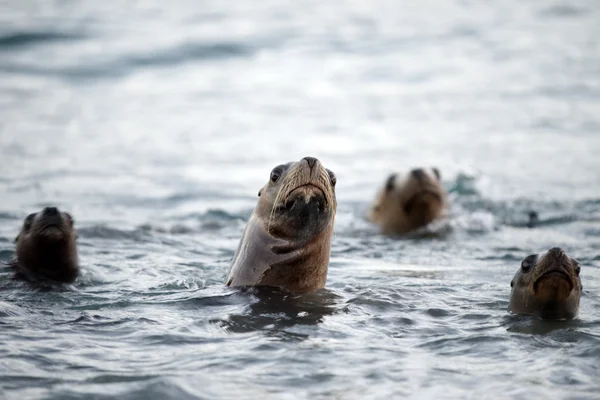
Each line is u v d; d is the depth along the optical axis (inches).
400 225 2450.8
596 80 4106.8
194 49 4564.5
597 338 1216.2
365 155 3198.8
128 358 1103.6
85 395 968.3
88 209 2544.3
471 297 1499.8
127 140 3363.7
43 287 1530.5
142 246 2049.7
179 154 3221.0
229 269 1581.0
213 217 2504.9
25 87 3983.8
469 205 2664.9
